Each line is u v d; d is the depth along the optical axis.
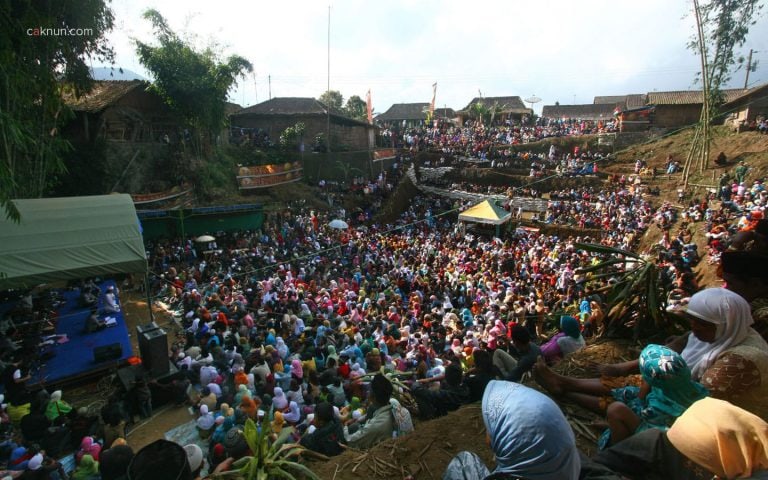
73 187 21.38
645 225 26.70
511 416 2.02
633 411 3.21
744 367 2.67
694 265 16.81
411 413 5.50
